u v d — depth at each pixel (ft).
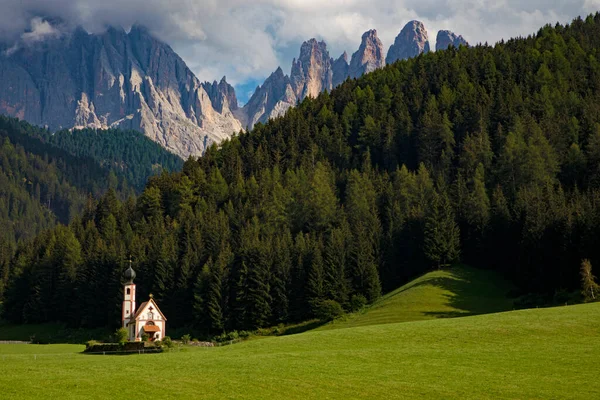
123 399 178.91
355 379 200.54
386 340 262.88
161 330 436.76
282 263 487.20
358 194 595.47
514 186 578.66
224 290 490.49
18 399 175.73
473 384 194.59
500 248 495.82
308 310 472.85
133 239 594.24
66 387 188.85
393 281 510.58
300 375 205.16
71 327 554.05
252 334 463.83
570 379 196.24
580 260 406.62
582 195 501.15
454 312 398.62
